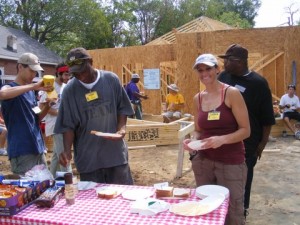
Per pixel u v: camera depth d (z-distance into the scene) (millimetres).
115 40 39531
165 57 13445
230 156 2984
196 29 15734
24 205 2367
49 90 3305
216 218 2131
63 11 32781
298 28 10836
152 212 2205
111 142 3281
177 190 2611
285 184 5680
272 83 11742
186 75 11828
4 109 3506
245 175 3082
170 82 14625
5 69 21891
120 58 14523
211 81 2916
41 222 2170
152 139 7500
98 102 3199
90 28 34281
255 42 11188
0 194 2336
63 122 3229
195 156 3189
